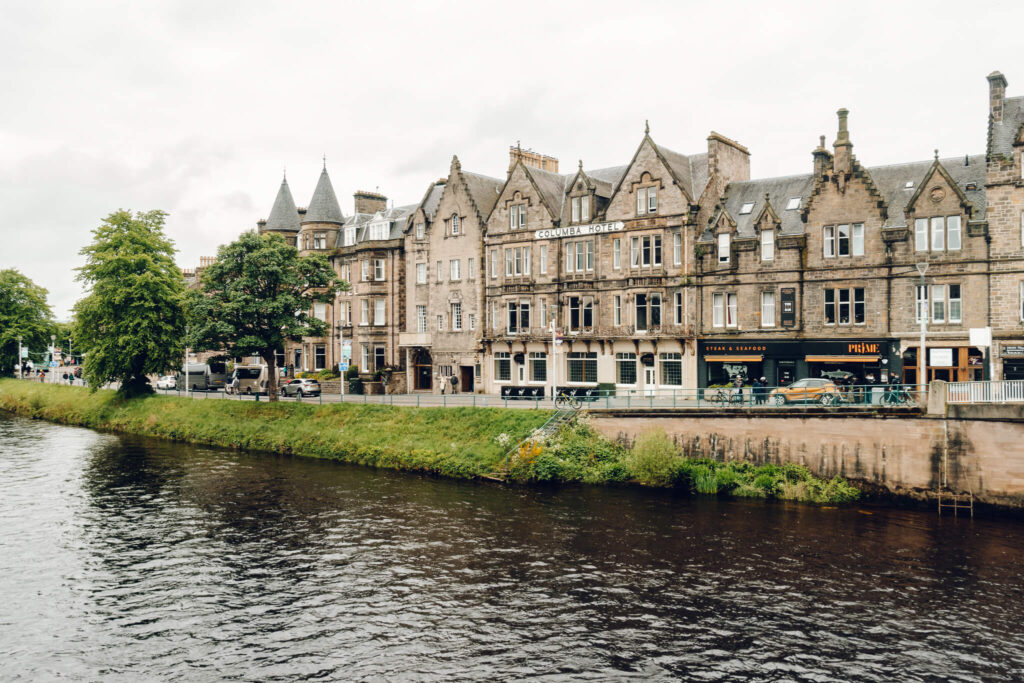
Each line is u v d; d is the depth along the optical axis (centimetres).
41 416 6412
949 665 1802
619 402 4162
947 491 2989
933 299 3978
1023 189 3747
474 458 3803
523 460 3656
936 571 2352
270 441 4662
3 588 2336
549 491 3447
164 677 1797
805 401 3447
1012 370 3791
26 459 4341
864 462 3161
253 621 2095
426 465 3909
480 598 2220
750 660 1838
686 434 3575
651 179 4859
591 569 2427
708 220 4738
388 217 6575
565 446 3725
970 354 3903
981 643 1902
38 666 1852
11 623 2091
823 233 4291
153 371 5716
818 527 2806
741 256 4528
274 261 4803
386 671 1816
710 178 4822
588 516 3006
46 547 2712
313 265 5009
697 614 2088
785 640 1933
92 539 2803
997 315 3812
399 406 4550
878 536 2691
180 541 2777
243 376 6981
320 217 7000
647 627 2019
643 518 2959
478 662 1852
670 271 4766
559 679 1770
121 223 5722
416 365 6219
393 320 6356
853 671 1781
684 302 4700
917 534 2703
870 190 4147
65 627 2067
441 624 2059
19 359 8156
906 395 3209
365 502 3294
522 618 2084
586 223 5147
